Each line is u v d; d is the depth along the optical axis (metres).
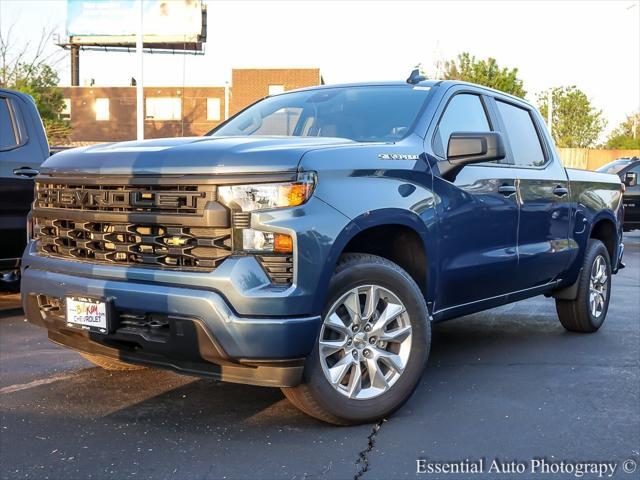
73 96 47.56
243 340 3.47
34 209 4.31
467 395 4.58
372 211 3.88
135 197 3.75
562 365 5.34
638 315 7.42
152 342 3.69
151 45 48.22
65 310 3.99
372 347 4.00
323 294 3.64
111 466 3.43
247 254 3.54
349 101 5.02
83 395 4.46
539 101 40.91
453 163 4.55
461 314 4.88
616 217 6.89
